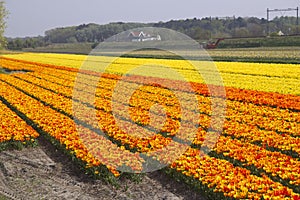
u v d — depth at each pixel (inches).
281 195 339.0
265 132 548.7
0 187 454.0
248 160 432.8
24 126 620.1
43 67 1823.3
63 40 5738.2
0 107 806.5
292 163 419.2
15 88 1110.4
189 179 420.2
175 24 4256.9
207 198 391.9
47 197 424.8
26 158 541.0
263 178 377.7
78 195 426.0
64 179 468.8
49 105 828.6
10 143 579.2
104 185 445.7
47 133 603.5
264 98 827.4
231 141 508.1
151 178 460.1
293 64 1467.8
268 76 1214.9
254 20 5255.9
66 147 517.0
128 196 419.5
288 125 591.2
